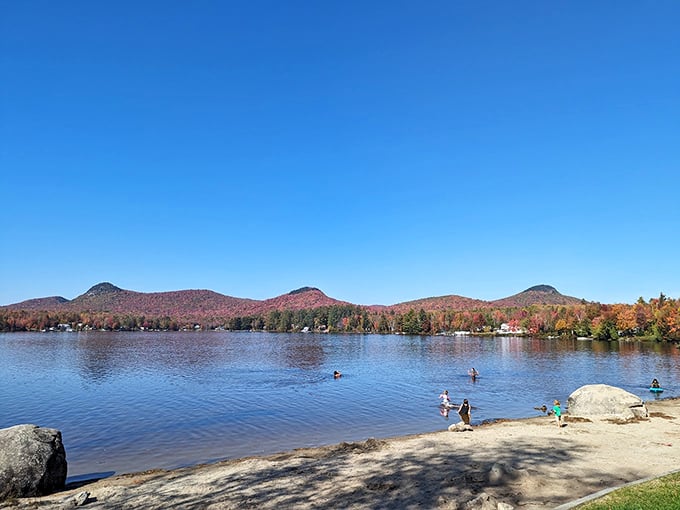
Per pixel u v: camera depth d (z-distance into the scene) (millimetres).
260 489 18078
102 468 23625
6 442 19391
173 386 53625
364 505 15750
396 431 31281
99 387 52719
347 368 75562
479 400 44031
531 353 107875
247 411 38156
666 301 162500
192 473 21531
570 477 17938
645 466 19422
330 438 29375
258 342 171375
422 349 128000
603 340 160250
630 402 32625
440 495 16266
